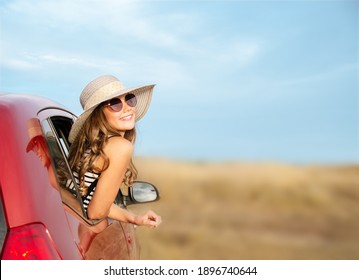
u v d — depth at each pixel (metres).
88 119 4.98
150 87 6.09
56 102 6.43
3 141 3.84
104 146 4.82
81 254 4.00
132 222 5.52
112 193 4.81
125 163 4.86
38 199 3.72
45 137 4.59
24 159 3.86
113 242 5.11
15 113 4.23
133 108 5.14
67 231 3.94
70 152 5.30
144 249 9.12
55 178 4.31
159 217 5.59
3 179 3.62
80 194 5.00
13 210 3.51
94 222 4.85
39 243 3.47
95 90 5.11
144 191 7.01
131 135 5.63
